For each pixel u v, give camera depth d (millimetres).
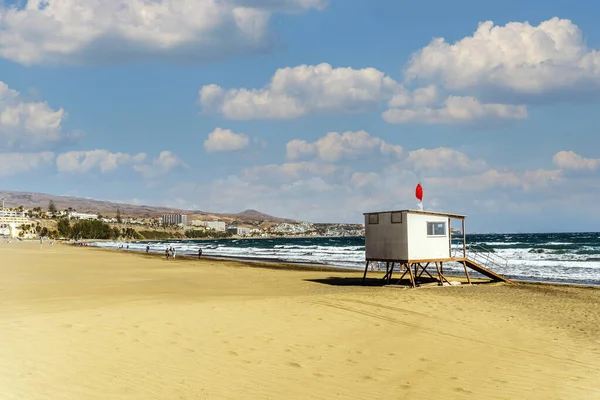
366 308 18656
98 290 26609
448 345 13430
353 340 13422
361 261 69062
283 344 12508
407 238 30453
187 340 12328
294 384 9453
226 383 9281
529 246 99688
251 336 13125
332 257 80812
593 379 10547
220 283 33406
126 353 10883
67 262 57750
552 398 9148
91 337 12102
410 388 9531
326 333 14055
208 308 17016
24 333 12219
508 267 52688
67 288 27469
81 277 36625
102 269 47031
